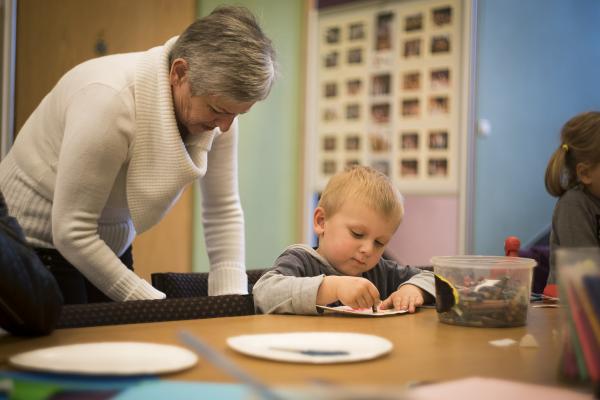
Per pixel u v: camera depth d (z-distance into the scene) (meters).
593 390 0.65
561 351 0.73
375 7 4.41
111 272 1.43
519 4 4.33
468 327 1.08
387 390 0.45
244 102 1.39
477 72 4.14
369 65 4.45
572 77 4.65
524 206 4.41
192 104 1.42
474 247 4.12
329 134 4.59
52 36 3.52
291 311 1.23
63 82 1.54
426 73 4.25
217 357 0.58
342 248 1.55
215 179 1.75
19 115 3.46
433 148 4.22
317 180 4.62
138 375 0.66
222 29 1.36
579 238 2.01
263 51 1.38
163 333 0.95
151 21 3.83
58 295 0.93
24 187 1.57
